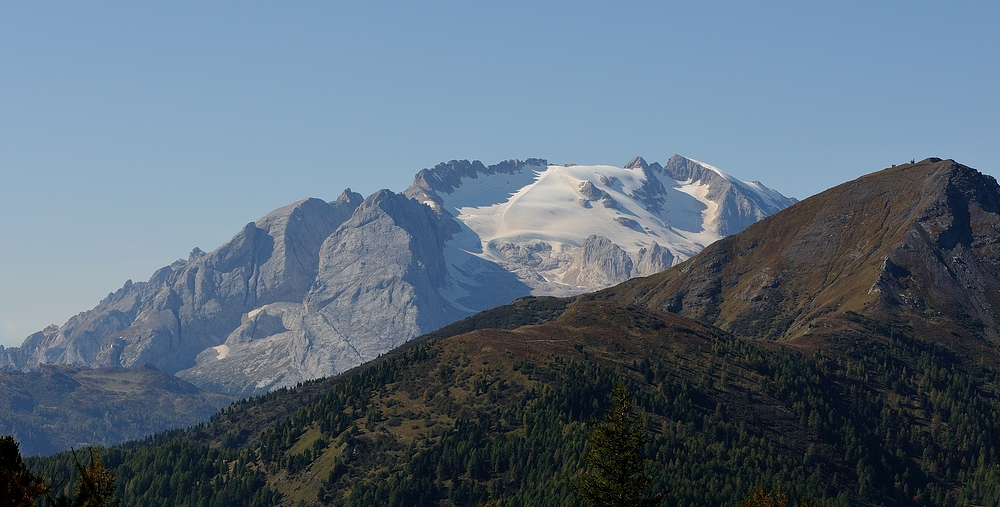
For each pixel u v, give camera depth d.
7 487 98.94
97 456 112.50
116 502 110.69
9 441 102.31
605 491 160.12
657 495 163.75
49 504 102.44
